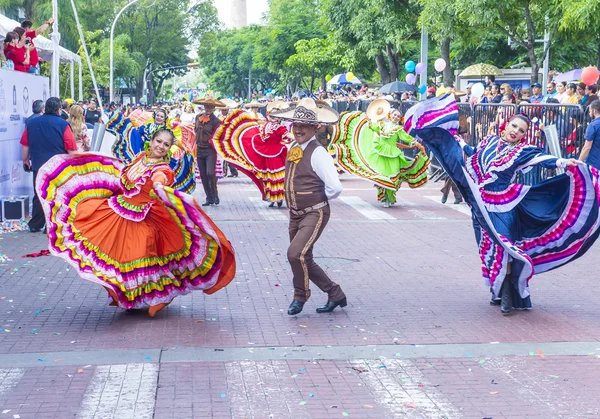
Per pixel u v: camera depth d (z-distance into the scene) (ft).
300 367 20.11
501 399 18.12
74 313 24.93
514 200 24.93
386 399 18.06
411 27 102.47
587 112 45.93
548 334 23.16
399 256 35.09
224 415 17.02
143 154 23.70
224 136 50.08
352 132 51.34
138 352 21.02
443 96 24.47
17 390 18.28
